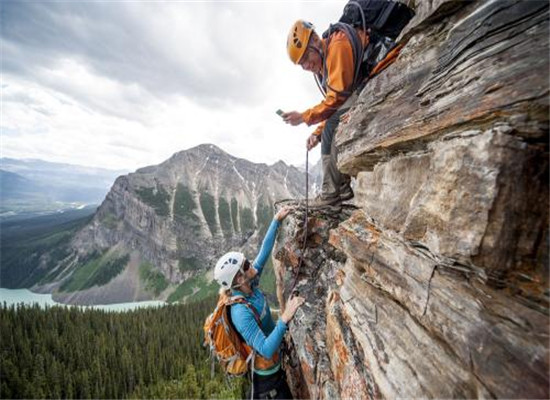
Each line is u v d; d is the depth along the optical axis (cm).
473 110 233
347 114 520
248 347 552
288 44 492
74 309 11212
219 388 6041
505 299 216
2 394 6900
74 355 8425
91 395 7038
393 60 416
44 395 6725
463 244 230
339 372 468
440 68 293
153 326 9975
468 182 231
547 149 197
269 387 568
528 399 181
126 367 7588
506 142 206
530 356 188
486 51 242
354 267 475
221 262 556
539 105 193
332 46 437
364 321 403
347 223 510
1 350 8306
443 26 312
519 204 204
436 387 255
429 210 274
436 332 265
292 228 721
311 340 574
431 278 277
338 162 553
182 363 7681
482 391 212
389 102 383
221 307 546
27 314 10106
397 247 338
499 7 239
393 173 373
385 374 329
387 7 409
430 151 299
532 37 212
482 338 218
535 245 203
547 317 190
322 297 640
